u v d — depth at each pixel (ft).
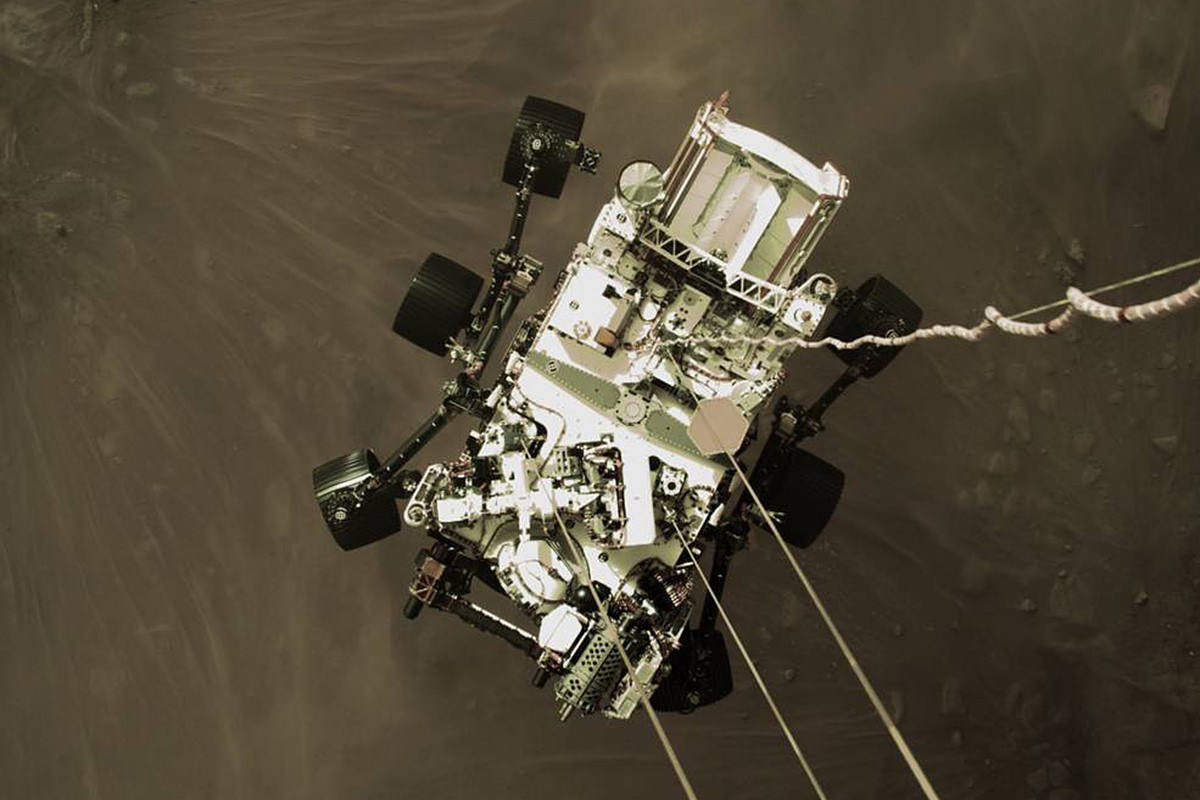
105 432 36.32
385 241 36.68
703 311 23.32
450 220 36.60
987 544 35.94
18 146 37.24
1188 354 36.60
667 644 22.67
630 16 37.81
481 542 23.84
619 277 23.15
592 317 22.98
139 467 36.17
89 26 37.86
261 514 35.86
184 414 36.24
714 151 22.79
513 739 35.35
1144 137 37.63
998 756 35.06
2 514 36.17
